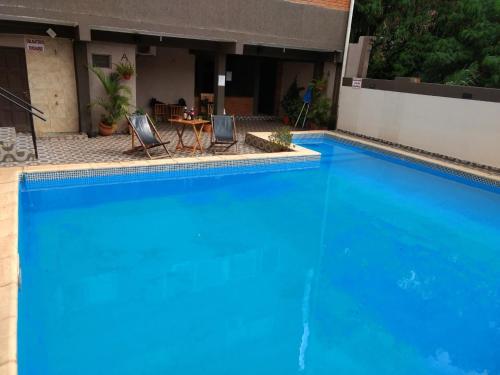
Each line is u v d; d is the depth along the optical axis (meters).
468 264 5.68
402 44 16.12
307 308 4.47
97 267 4.99
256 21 11.46
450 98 10.16
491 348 4.04
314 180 8.96
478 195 8.50
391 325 4.28
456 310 4.62
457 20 15.13
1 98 9.32
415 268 5.50
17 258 4.16
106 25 9.47
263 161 8.84
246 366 3.57
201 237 5.98
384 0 16.11
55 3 8.78
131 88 10.53
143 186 7.71
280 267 5.31
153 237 5.87
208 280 4.89
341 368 3.62
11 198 5.61
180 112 13.17
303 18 12.20
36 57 9.32
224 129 9.66
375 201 7.91
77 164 7.29
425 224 6.94
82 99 9.77
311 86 13.57
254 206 7.31
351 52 13.12
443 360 3.83
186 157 8.58
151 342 3.76
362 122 12.73
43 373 3.30
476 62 14.45
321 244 6.03
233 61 15.80
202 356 3.64
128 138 10.10
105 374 3.35
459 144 10.09
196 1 10.40
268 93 16.86
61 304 4.21
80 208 6.68
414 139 11.20
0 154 7.33
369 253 5.84
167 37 10.65
